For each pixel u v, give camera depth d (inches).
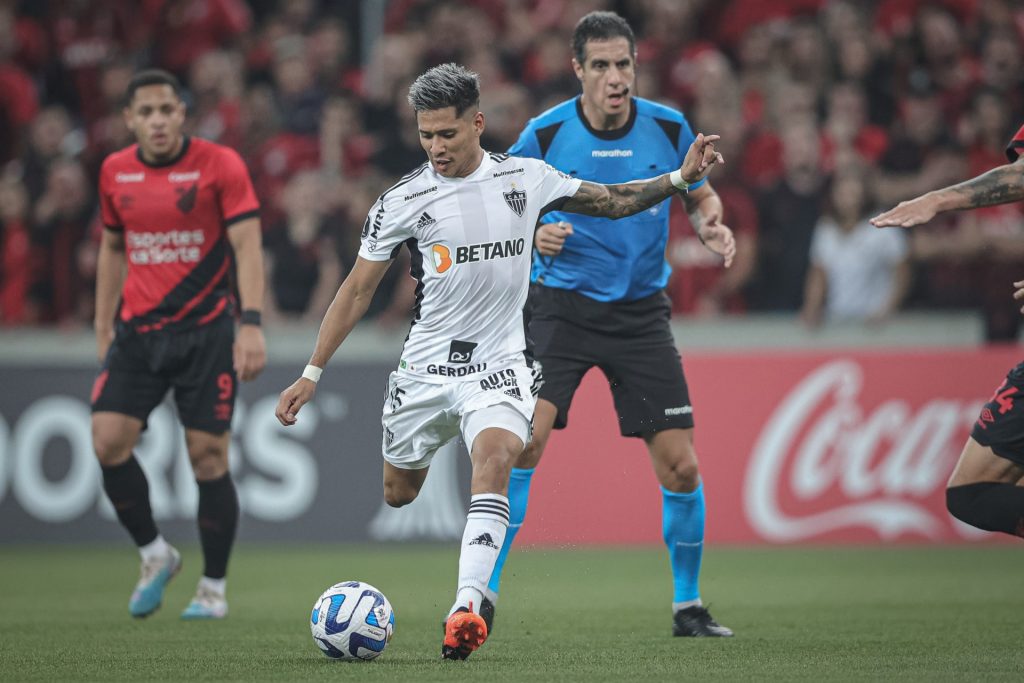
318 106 1851.6
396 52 1804.9
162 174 930.7
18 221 1739.7
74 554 1493.6
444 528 1531.7
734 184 1652.3
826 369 1504.7
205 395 943.0
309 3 2011.6
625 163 847.1
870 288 1576.0
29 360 1556.3
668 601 1065.5
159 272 935.0
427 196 698.2
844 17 1849.2
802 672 652.7
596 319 842.2
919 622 902.4
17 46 1972.2
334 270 1656.0
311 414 1540.4
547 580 1226.0
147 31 2011.6
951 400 1497.3
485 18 1903.3
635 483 1486.2
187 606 1048.2
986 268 1619.1
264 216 1728.6
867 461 1499.8
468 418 699.4
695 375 1520.7
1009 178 679.7
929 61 1808.6
